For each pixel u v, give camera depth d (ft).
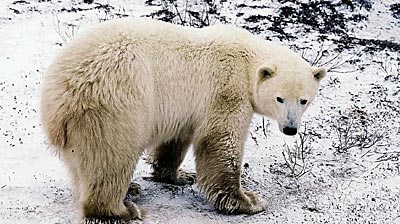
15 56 40.27
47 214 22.82
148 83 21.83
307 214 24.53
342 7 55.26
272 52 24.76
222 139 23.89
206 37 24.25
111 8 50.72
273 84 23.30
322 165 29.60
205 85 23.65
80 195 21.90
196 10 52.13
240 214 24.45
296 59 24.43
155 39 22.54
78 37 21.95
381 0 57.16
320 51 46.47
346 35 50.62
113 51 21.24
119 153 20.93
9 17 46.73
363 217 24.18
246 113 24.23
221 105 23.82
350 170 29.12
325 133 33.60
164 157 26.45
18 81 36.65
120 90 20.84
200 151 24.35
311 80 23.77
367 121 35.53
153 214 23.62
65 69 20.89
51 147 21.97
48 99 20.93
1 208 22.97
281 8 53.83
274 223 23.76
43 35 44.01
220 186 24.17
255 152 30.96
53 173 26.76
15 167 26.96
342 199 25.98
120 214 22.12
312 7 54.54
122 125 20.77
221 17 50.88
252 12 52.70
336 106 37.47
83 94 20.40
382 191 26.81
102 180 21.09
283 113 23.03
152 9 51.29
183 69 23.11
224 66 23.93
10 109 33.06
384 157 30.63
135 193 24.95
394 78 42.27
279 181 27.73
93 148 20.54
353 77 42.16
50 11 49.01
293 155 30.30
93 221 21.50
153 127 22.79
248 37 25.36
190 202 25.30
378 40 50.37
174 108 23.22
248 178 27.86
